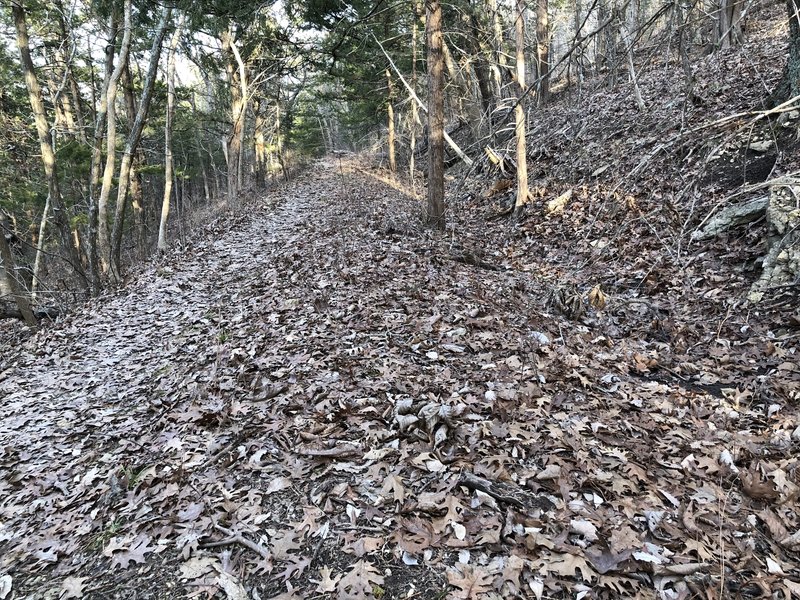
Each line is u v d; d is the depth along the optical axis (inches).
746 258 262.2
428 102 427.8
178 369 234.2
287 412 163.3
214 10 518.0
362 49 690.2
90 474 156.5
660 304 256.8
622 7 147.6
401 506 117.4
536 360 192.7
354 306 256.1
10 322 535.5
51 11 606.5
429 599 93.4
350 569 102.2
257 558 109.0
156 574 109.7
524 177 454.0
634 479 123.9
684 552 101.1
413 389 168.9
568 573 94.7
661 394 172.4
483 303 257.0
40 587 112.9
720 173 330.0
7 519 143.5
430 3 405.1
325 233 468.8
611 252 312.8
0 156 700.0
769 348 192.7
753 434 145.3
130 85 714.2
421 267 327.6
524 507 112.7
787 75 327.9
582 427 146.3
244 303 313.4
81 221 584.4
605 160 395.9
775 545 104.6
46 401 228.5
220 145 1407.5
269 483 132.0
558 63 154.3
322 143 1643.7
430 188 441.1
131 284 450.0
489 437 139.2
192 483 138.2
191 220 1032.8
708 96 417.4
